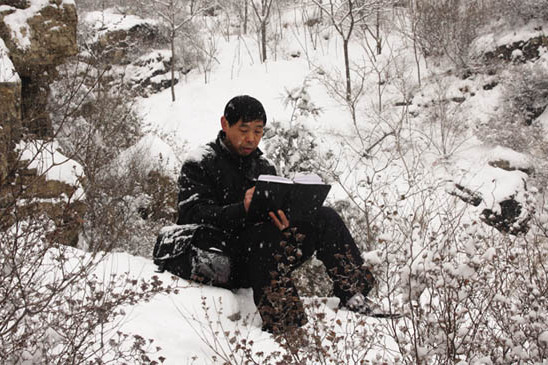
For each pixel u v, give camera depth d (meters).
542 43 15.18
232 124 3.32
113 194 5.58
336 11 17.58
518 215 10.60
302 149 4.98
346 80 16.27
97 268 3.13
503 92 14.53
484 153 12.76
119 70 15.45
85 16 14.84
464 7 17.09
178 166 7.07
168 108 16.20
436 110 14.34
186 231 3.29
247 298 3.34
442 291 2.37
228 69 17.88
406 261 2.23
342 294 3.21
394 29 17.94
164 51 17.75
